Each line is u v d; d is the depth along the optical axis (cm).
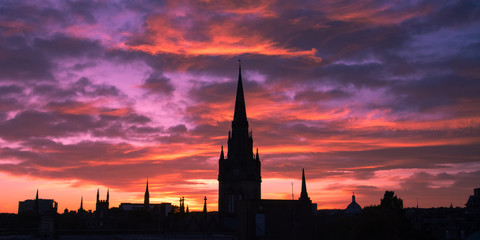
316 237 13338
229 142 19012
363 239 10269
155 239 15538
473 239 9044
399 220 11231
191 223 19400
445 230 15300
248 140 18988
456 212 19162
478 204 17838
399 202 12775
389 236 10150
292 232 12825
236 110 19300
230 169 18600
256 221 12781
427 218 17200
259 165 19188
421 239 12125
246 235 12762
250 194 18400
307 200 13150
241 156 18700
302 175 16612
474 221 15712
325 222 13975
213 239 15188
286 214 12925
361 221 10362
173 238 15638
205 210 19975
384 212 10331
